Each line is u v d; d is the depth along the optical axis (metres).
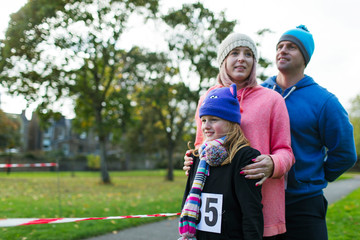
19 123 41.12
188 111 23.62
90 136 55.12
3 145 37.00
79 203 8.45
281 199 1.86
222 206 1.66
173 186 16.33
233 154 1.68
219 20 18.16
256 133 1.84
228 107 1.75
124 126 19.00
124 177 26.45
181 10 17.97
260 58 16.00
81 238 4.70
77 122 20.91
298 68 2.30
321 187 2.12
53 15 15.02
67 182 17.52
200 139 2.08
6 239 4.34
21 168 35.09
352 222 6.09
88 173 33.94
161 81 20.44
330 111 2.11
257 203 1.61
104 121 18.25
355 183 19.39
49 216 6.22
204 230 1.67
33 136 53.66
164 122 24.22
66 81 17.16
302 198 2.07
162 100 20.70
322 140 2.18
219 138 1.76
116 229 5.34
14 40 14.95
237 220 1.65
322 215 2.14
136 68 19.70
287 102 2.26
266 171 1.65
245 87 2.00
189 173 1.94
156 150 34.47
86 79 19.12
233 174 1.67
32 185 14.36
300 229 2.05
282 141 1.87
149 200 9.45
